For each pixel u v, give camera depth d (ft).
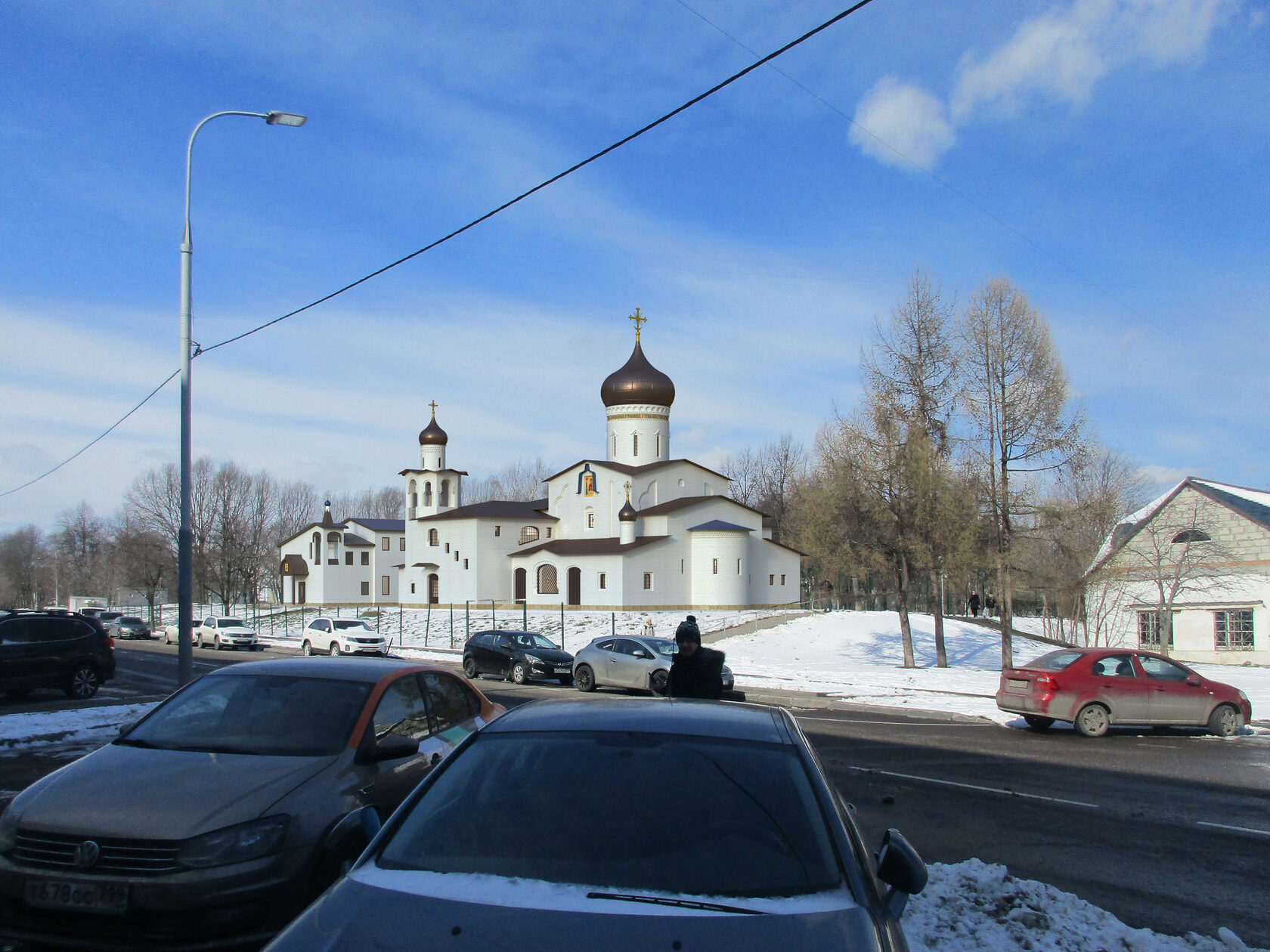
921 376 99.19
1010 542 98.22
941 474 95.20
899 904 12.44
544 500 241.96
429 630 170.71
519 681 87.61
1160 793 36.24
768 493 273.95
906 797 34.30
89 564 391.24
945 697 72.95
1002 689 57.62
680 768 12.41
